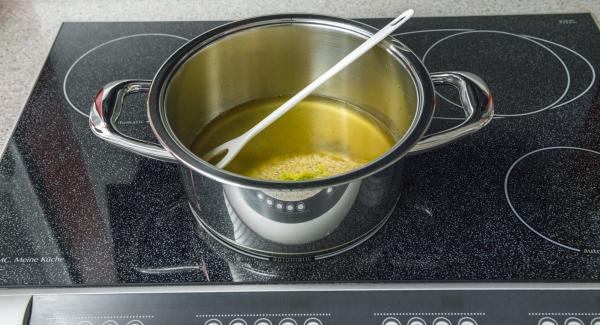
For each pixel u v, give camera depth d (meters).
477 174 0.56
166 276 0.48
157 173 0.57
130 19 0.80
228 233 0.48
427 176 0.56
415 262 0.48
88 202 0.54
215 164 0.56
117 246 0.50
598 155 0.58
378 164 0.41
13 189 0.55
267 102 0.63
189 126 0.58
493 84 0.67
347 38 0.56
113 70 0.70
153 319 0.44
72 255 0.49
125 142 0.47
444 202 0.53
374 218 0.48
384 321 0.44
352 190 0.42
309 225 0.44
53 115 0.64
